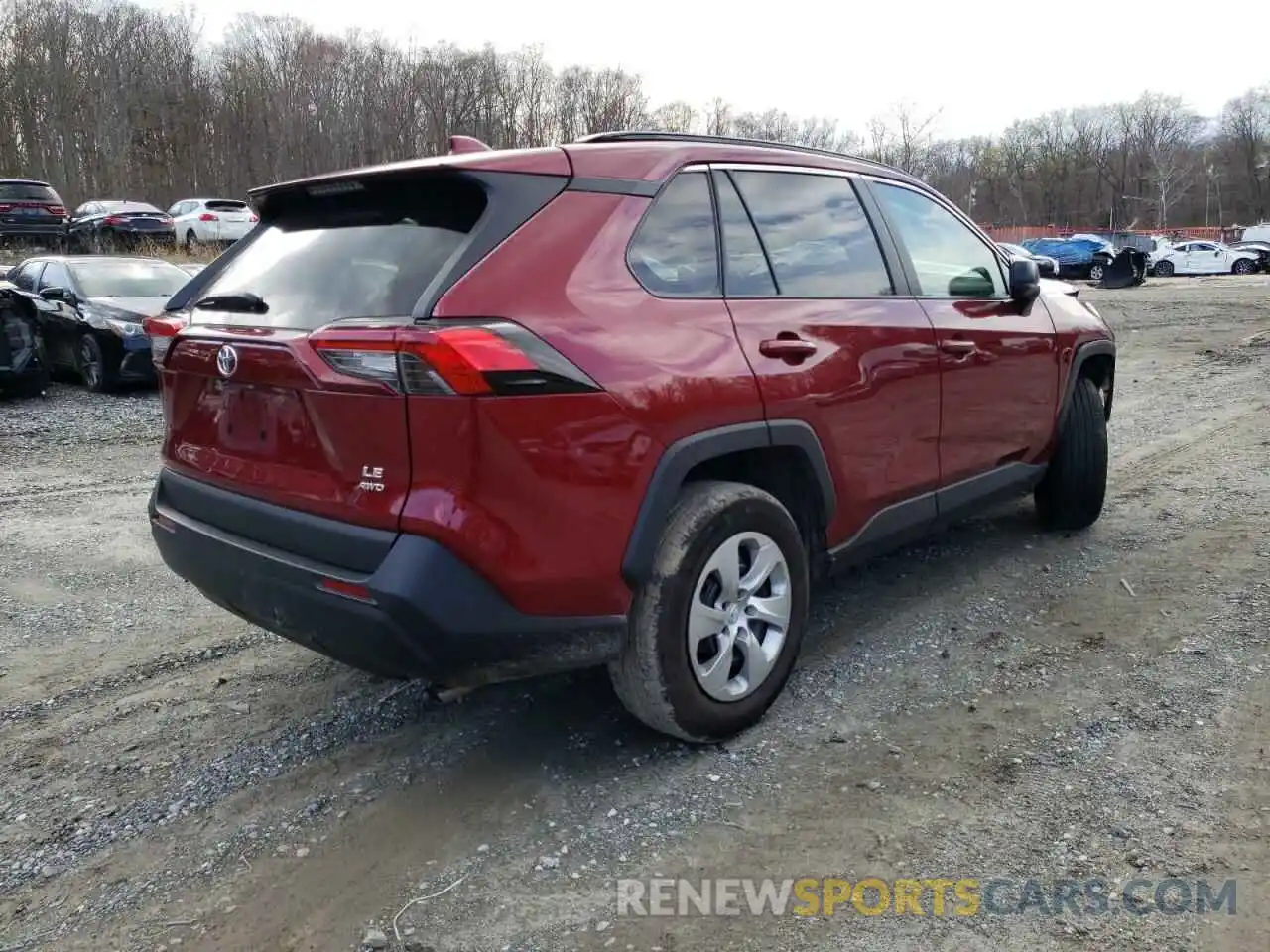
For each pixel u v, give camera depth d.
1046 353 4.51
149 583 4.90
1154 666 3.54
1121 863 2.48
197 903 2.49
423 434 2.42
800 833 2.67
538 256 2.65
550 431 2.52
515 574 2.52
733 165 3.27
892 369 3.54
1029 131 90.50
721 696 3.04
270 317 2.87
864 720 3.27
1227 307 19.30
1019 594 4.32
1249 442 7.00
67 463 7.55
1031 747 3.05
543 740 3.23
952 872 2.48
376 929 2.36
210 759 3.21
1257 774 2.83
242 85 46.75
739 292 3.13
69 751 3.29
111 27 47.16
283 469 2.74
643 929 2.32
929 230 4.10
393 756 3.18
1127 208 87.56
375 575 2.46
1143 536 4.99
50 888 2.58
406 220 2.82
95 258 11.70
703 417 2.84
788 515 3.19
